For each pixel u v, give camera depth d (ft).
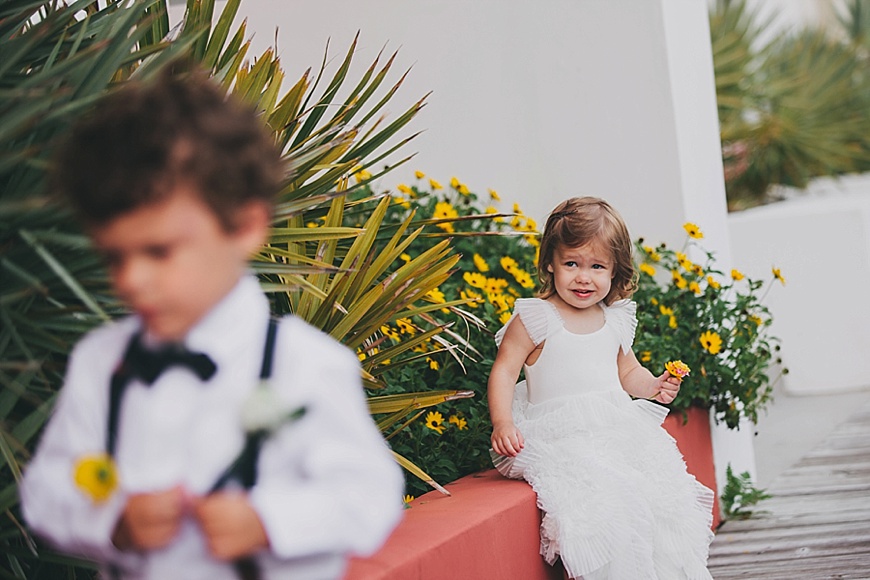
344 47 16.89
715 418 14.35
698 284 13.85
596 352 9.99
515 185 16.17
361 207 13.03
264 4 17.12
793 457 18.86
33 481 4.62
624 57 15.34
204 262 4.24
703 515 9.75
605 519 8.83
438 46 16.51
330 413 4.53
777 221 26.27
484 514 8.13
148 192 4.07
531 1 15.89
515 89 16.11
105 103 4.82
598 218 9.96
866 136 36.06
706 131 16.49
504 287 13.51
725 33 35.78
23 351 5.58
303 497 4.36
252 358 4.54
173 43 6.88
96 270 5.96
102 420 4.58
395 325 10.82
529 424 9.77
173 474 4.47
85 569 6.71
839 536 13.38
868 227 25.88
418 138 16.67
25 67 6.69
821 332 26.00
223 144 4.27
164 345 4.56
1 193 6.08
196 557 4.47
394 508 4.60
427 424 10.30
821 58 36.68
